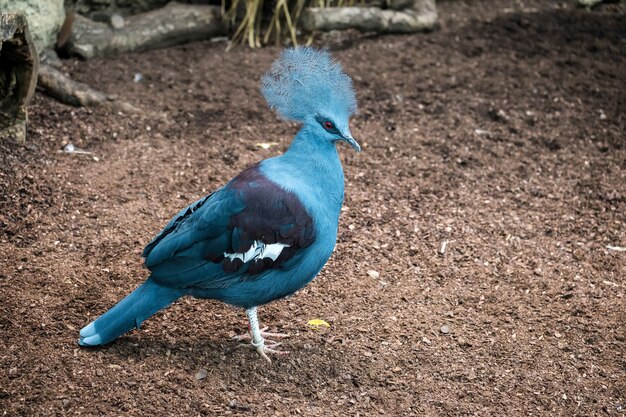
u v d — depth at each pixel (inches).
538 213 218.2
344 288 184.7
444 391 156.7
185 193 214.7
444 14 328.8
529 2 345.7
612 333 174.4
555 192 227.9
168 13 293.7
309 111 153.7
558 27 316.5
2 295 169.5
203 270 149.9
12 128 216.8
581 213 218.8
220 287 152.5
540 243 205.5
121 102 249.4
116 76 268.1
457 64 289.0
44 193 204.8
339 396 153.6
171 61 282.0
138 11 304.5
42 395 144.6
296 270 154.6
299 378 157.3
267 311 176.6
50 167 215.5
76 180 212.5
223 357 160.2
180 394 148.6
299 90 153.5
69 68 268.2
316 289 183.8
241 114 256.1
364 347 166.6
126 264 185.5
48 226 194.2
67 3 288.2
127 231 196.7
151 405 145.3
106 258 186.5
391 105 264.2
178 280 149.9
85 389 147.2
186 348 161.5
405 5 310.3
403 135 249.8
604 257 200.8
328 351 164.6
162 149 233.1
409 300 182.2
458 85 277.0
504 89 275.7
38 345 156.9
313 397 152.6
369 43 300.4
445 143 247.1
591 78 284.0
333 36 305.7
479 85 277.3
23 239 188.9
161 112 252.1
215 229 149.5
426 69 285.1
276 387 154.3
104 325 151.6
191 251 150.2
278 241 150.0
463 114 261.7
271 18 310.7
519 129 256.2
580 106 268.8
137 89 262.7
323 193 154.9
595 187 230.2
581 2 340.8
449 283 189.0
